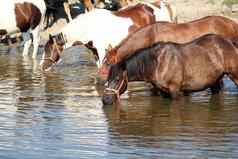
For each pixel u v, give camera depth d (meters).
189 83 14.38
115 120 12.81
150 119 12.85
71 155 10.53
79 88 16.22
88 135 11.73
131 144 11.12
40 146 11.06
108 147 10.94
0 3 22.09
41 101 14.70
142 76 14.27
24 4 22.22
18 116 13.23
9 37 25.39
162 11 18.75
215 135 11.59
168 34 15.97
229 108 13.67
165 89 14.34
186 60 14.34
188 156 10.38
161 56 14.23
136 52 14.34
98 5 28.19
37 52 23.72
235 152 10.56
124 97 14.91
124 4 27.98
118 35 17.61
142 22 18.02
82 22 17.64
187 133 11.75
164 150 10.72
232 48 14.41
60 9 28.05
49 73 18.55
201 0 29.38
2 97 15.16
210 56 14.37
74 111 13.66
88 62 20.62
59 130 12.09
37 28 22.56
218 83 15.09
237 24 16.44
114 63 15.04
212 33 15.91
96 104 14.34
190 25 16.19
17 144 11.16
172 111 13.48
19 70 19.23
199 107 13.80
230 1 28.92
